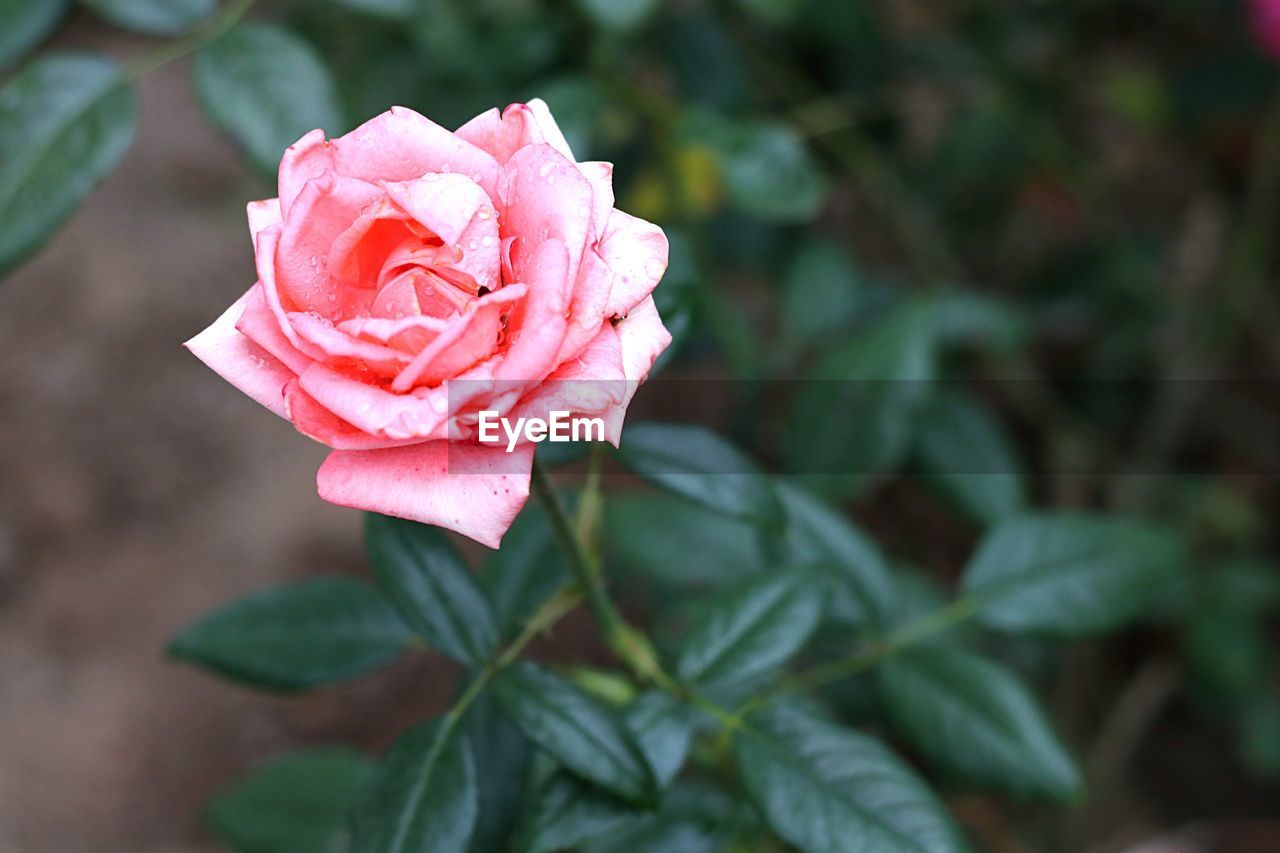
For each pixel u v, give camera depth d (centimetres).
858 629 42
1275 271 78
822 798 35
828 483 49
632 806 34
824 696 50
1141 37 79
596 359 30
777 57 59
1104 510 73
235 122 40
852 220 77
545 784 34
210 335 31
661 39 55
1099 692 71
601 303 30
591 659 64
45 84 40
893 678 41
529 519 40
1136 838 67
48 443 77
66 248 86
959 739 41
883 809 34
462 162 31
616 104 52
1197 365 70
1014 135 65
